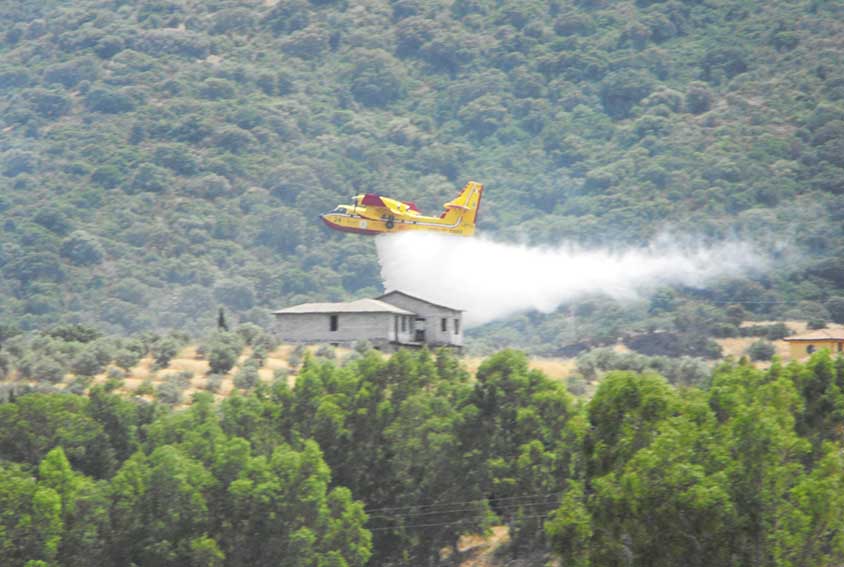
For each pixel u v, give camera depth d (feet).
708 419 614.34
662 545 568.41
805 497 561.43
